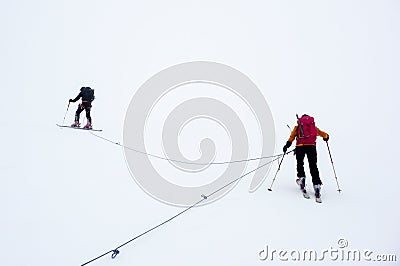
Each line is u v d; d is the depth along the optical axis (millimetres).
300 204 4367
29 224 3150
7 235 2889
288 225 3635
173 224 3547
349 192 4973
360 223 3754
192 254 2877
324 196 4758
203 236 3270
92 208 3766
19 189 3975
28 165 4945
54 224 3230
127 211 3820
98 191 4355
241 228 3510
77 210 3646
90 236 3092
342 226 3654
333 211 4121
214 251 2955
